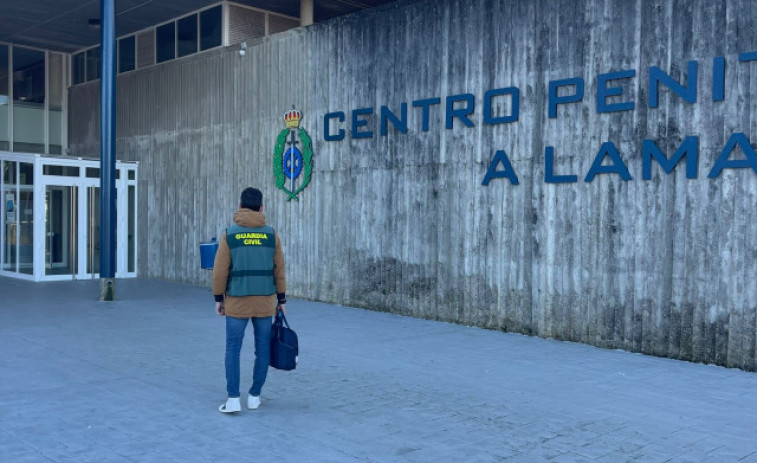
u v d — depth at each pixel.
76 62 19.92
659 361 8.16
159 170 16.70
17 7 16.03
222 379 6.97
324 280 12.84
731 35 7.90
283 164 13.60
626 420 5.69
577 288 9.23
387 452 4.87
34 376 7.00
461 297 10.59
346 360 7.95
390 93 11.64
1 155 16.94
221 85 15.05
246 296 5.67
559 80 9.39
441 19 10.85
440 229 10.88
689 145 8.16
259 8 15.80
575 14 9.27
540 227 9.63
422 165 11.14
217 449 4.89
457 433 5.31
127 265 17.17
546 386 6.82
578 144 9.23
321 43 12.85
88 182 16.62
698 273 8.14
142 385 6.69
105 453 4.78
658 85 8.48
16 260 16.75
